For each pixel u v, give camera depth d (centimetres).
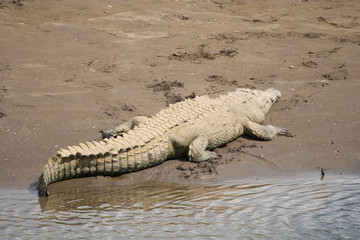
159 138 2969
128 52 4794
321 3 6569
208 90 4091
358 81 4294
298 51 4956
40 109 3694
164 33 5331
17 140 3250
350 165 3042
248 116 3478
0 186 2731
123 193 2698
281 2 6569
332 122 3600
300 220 2469
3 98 3816
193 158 3052
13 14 5572
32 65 4434
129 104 3834
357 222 2453
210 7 6269
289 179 2889
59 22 5422
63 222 2403
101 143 2895
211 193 2717
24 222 2400
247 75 4409
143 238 2277
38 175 2856
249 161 3094
